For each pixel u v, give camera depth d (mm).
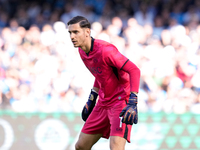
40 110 20859
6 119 18234
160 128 18297
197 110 20609
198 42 24000
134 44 23781
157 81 22172
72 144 18141
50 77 22344
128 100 11102
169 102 21281
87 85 22156
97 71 10977
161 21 27078
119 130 10742
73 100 21547
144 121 18359
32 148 18062
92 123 11719
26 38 24609
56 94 21859
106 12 29938
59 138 18188
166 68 22391
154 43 23688
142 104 21203
